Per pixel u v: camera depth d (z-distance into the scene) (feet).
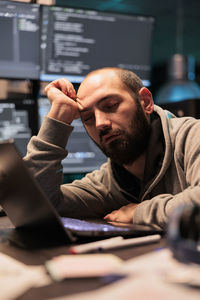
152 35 6.60
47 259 2.09
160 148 3.64
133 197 3.97
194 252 1.75
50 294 1.53
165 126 3.62
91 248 2.13
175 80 7.77
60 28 5.98
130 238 2.57
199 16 9.35
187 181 3.27
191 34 10.33
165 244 2.32
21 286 1.63
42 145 3.52
